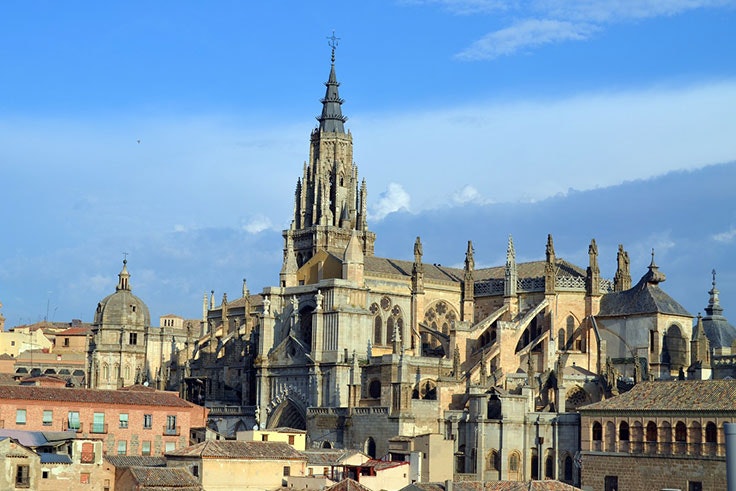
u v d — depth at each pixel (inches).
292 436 7544.3
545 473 7332.7
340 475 6589.6
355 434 7805.1
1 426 7190.0
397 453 7003.0
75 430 7391.7
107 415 7539.4
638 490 6624.0
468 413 7445.9
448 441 6914.4
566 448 7293.3
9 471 5959.6
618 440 6786.4
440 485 5999.0
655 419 6609.3
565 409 7608.3
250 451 6402.6
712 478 6284.5
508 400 7372.1
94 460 6186.0
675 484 6446.9
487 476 7258.9
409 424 7509.8
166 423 7751.0
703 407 6402.6
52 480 6082.7
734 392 6451.8
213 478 6230.3
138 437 7628.0
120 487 6102.4
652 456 6574.8
